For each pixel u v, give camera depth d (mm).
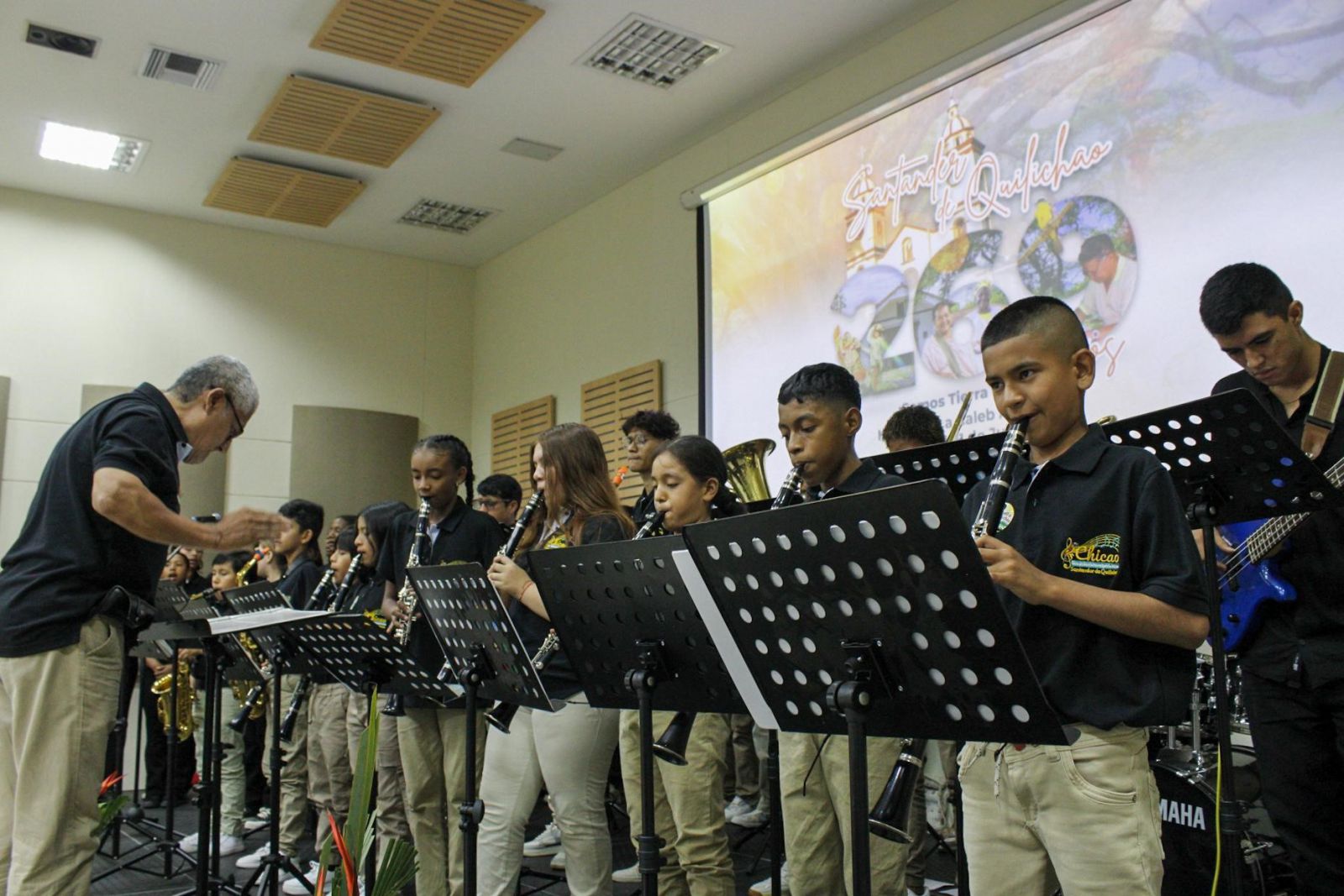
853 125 5246
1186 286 3826
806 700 1548
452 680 2650
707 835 2436
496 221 7605
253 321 7613
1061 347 1670
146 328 7230
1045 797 1569
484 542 3193
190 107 6016
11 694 2359
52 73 5652
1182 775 2498
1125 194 4051
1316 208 3479
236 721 3752
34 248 6988
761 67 5559
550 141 6387
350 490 7730
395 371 8125
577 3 5039
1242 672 2344
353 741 3486
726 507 2562
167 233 7391
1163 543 1534
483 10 4992
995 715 1345
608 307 7012
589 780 2477
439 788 2953
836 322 5273
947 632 1338
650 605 1870
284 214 7348
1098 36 4219
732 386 5828
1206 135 3812
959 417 3369
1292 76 3582
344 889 1879
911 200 4945
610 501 2732
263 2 5043
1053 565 1633
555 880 3441
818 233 5426
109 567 2439
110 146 6461
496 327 8234
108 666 2438
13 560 2412
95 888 3848
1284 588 2223
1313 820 2213
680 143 6418
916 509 1296
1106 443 1666
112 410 2527
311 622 2686
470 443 8352
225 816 4445
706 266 6102
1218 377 3711
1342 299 3393
